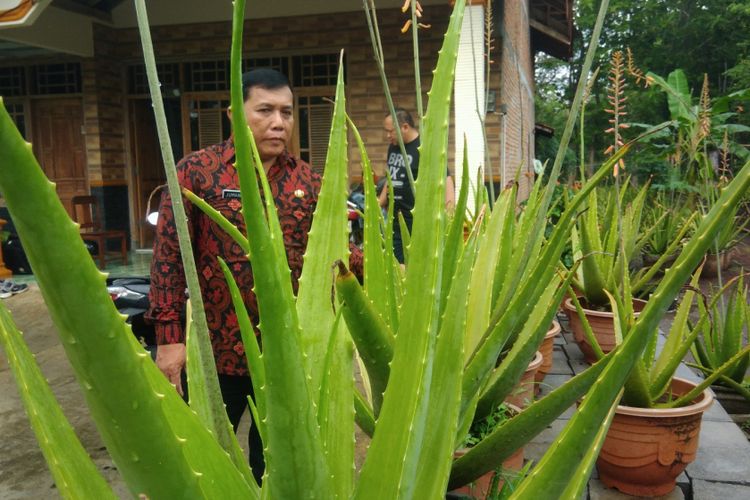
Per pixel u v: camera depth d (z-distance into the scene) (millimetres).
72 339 493
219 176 1925
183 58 8625
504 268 1901
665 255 3746
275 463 670
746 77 14273
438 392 998
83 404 3518
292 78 8305
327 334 1123
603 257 4113
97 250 8242
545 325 1703
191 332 1130
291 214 1996
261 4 8242
